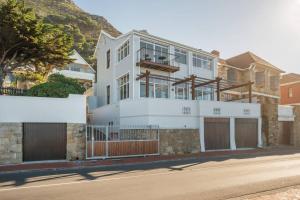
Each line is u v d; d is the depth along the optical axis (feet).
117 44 91.25
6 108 49.08
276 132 94.38
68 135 53.26
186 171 41.16
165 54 87.61
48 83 56.18
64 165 47.14
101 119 90.68
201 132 73.56
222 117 79.15
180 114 70.74
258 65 124.16
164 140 66.03
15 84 77.05
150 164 49.78
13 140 49.03
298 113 103.91
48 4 435.94
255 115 87.15
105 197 25.77
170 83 87.81
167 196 26.11
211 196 26.05
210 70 103.50
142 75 74.64
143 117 67.36
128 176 36.91
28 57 64.69
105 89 100.48
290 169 42.80
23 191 28.19
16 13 54.49
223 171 40.98
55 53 63.77
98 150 55.77
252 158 59.26
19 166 45.80
